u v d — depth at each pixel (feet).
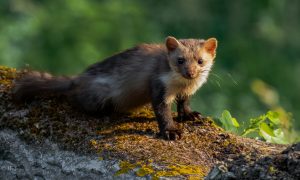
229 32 116.37
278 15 118.83
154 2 117.29
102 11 108.37
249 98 91.09
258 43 114.83
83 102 38.29
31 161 34.94
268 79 109.60
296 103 107.04
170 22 115.96
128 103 39.27
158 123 36.45
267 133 37.24
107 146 33.60
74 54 103.19
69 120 36.50
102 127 35.96
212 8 118.62
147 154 32.65
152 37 109.29
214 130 35.60
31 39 104.17
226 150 33.58
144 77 38.78
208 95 90.17
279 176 27.84
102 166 32.55
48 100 38.24
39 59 102.01
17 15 105.60
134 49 40.16
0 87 39.06
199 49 39.22
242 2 118.21
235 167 28.94
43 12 107.55
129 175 31.55
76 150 34.04
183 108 38.04
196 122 36.78
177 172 31.04
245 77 106.93
